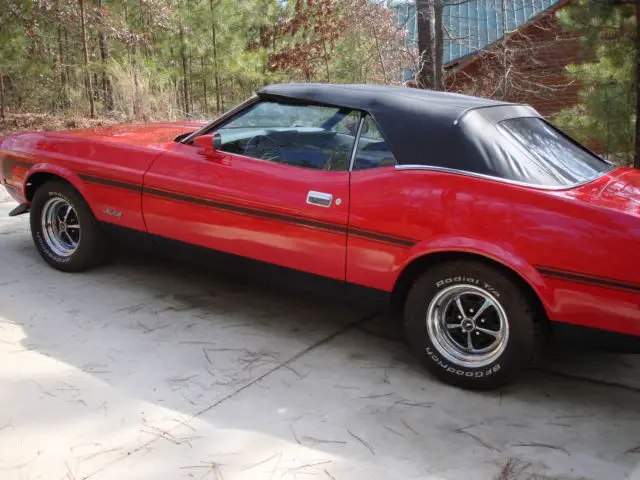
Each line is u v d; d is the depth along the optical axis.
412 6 14.85
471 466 2.65
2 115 11.36
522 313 3.07
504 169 3.16
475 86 14.30
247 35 14.90
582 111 7.98
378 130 3.44
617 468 2.67
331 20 13.67
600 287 2.88
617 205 2.99
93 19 12.16
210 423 2.87
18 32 10.82
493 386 3.24
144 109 11.35
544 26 14.40
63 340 3.57
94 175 4.26
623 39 7.33
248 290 4.49
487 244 3.04
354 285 3.51
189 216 3.94
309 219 3.51
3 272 4.53
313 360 3.54
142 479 2.46
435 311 3.31
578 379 3.47
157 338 3.67
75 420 2.83
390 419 2.98
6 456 2.55
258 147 3.82
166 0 13.39
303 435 2.81
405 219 3.23
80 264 4.52
